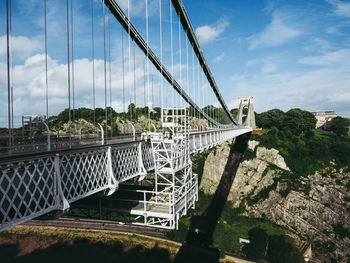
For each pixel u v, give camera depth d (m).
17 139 13.51
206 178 78.00
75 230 49.38
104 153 15.04
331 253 48.47
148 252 43.25
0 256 43.94
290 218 56.69
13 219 8.83
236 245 46.16
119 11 20.78
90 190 13.31
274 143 70.62
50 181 11.32
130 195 23.41
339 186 55.94
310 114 97.19
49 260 42.69
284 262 40.69
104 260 42.34
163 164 19.97
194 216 57.41
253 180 66.62
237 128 61.44
